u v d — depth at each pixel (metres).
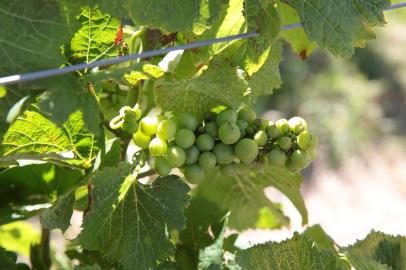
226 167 0.69
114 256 0.69
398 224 2.63
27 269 0.80
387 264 0.74
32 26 0.62
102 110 0.69
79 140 0.69
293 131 0.69
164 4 0.64
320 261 0.69
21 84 0.60
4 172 0.74
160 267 0.72
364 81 3.30
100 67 0.67
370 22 0.69
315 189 2.83
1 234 0.91
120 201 0.68
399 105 3.27
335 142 2.98
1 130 0.64
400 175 2.91
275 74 0.77
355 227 2.62
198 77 0.69
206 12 0.65
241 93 0.70
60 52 0.63
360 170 2.93
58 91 0.61
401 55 3.52
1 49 0.61
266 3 0.68
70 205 0.68
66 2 0.63
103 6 0.63
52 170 0.75
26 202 0.75
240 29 0.70
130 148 0.72
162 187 0.69
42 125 0.67
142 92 0.71
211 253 0.76
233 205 0.88
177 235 0.77
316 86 3.14
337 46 0.68
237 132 0.67
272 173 0.80
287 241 0.70
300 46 0.82
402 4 0.70
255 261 0.69
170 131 0.67
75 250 0.79
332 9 0.68
